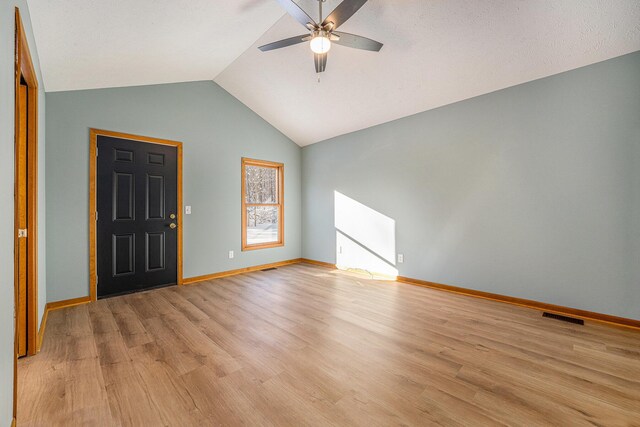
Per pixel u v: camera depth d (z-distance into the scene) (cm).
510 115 302
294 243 543
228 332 236
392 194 409
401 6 248
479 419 138
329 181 502
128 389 162
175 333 234
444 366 185
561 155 272
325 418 139
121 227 334
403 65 309
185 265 389
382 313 279
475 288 330
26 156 198
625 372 178
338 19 204
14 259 142
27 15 173
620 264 245
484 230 322
